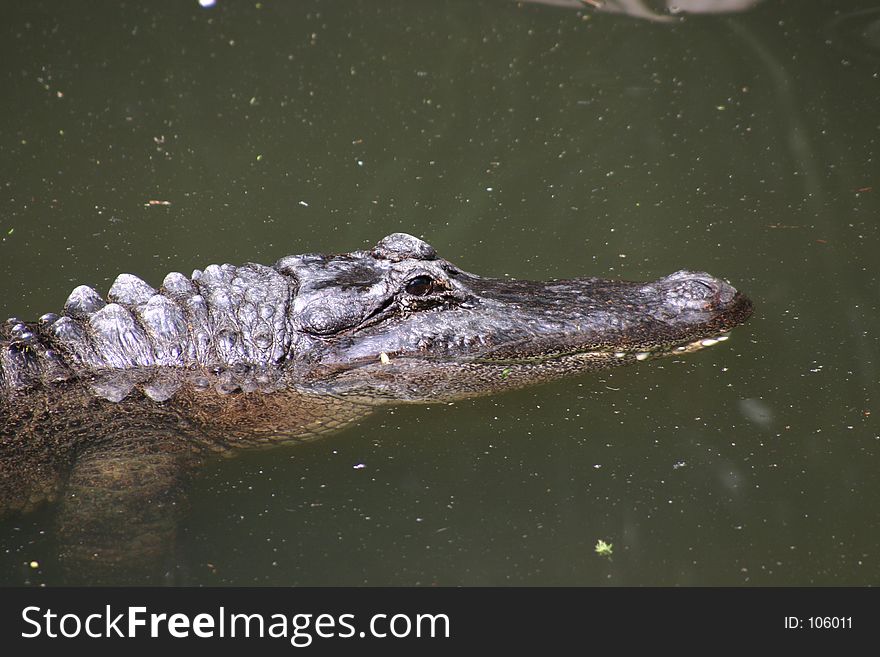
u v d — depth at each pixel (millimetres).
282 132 15016
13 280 11211
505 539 7359
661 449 8273
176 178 13820
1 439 7832
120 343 8672
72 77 16406
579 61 16719
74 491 7633
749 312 9812
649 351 9289
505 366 9039
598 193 13266
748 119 14820
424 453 8328
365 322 8930
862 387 8945
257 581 7027
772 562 7082
